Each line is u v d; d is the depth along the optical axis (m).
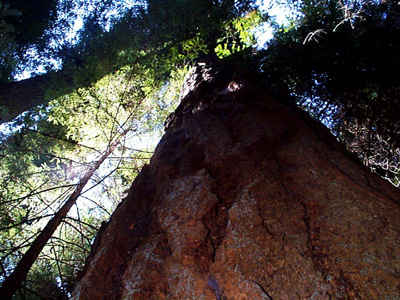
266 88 5.16
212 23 6.10
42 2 7.07
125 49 5.85
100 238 2.87
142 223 2.35
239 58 6.55
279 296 1.49
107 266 2.14
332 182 2.09
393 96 4.96
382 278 1.42
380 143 5.63
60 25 7.46
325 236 1.71
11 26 4.27
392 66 4.88
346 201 1.90
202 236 1.90
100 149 6.86
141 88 6.28
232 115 3.50
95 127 6.04
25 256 3.31
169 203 2.27
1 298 2.95
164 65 6.07
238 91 4.21
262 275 1.59
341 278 1.48
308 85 6.09
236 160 2.55
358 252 1.57
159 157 3.14
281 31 6.52
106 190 7.25
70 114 5.85
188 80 6.90
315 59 5.81
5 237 5.23
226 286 1.61
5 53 5.16
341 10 5.47
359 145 5.88
